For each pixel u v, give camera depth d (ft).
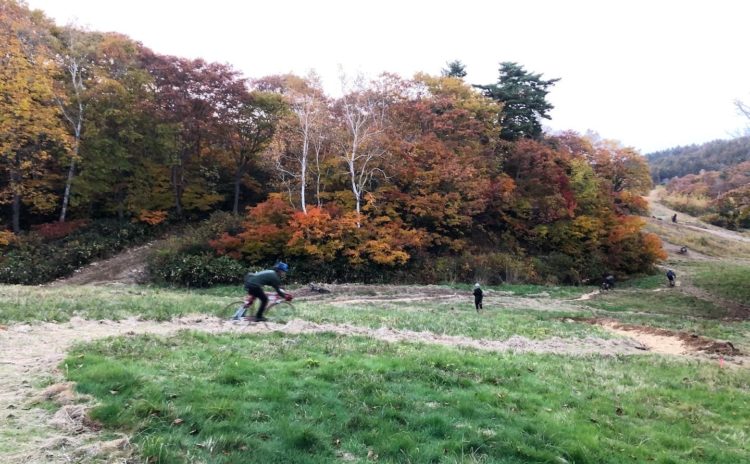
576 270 136.77
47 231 106.93
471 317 67.51
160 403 19.74
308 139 119.03
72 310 43.52
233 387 23.04
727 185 281.74
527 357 39.70
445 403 23.71
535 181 148.87
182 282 97.14
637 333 64.03
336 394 23.24
